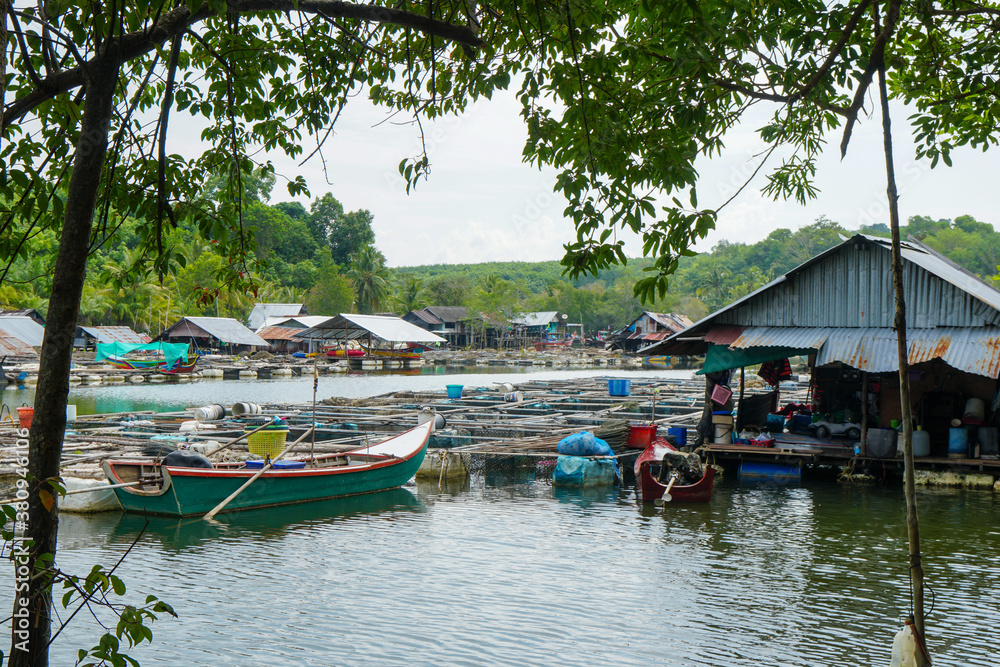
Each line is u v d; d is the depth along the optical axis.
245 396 43.84
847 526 14.42
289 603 10.05
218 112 5.98
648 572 11.49
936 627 9.34
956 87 6.65
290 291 103.69
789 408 23.19
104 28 3.90
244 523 14.53
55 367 3.33
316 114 6.06
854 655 8.51
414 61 6.09
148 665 8.15
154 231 5.30
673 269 4.53
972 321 17.45
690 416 27.91
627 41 5.08
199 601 10.12
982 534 13.75
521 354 90.94
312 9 4.56
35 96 3.79
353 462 19.05
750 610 9.90
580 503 16.70
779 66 5.18
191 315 78.44
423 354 88.19
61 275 3.37
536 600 10.23
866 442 18.64
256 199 110.62
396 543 13.17
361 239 129.75
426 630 9.17
